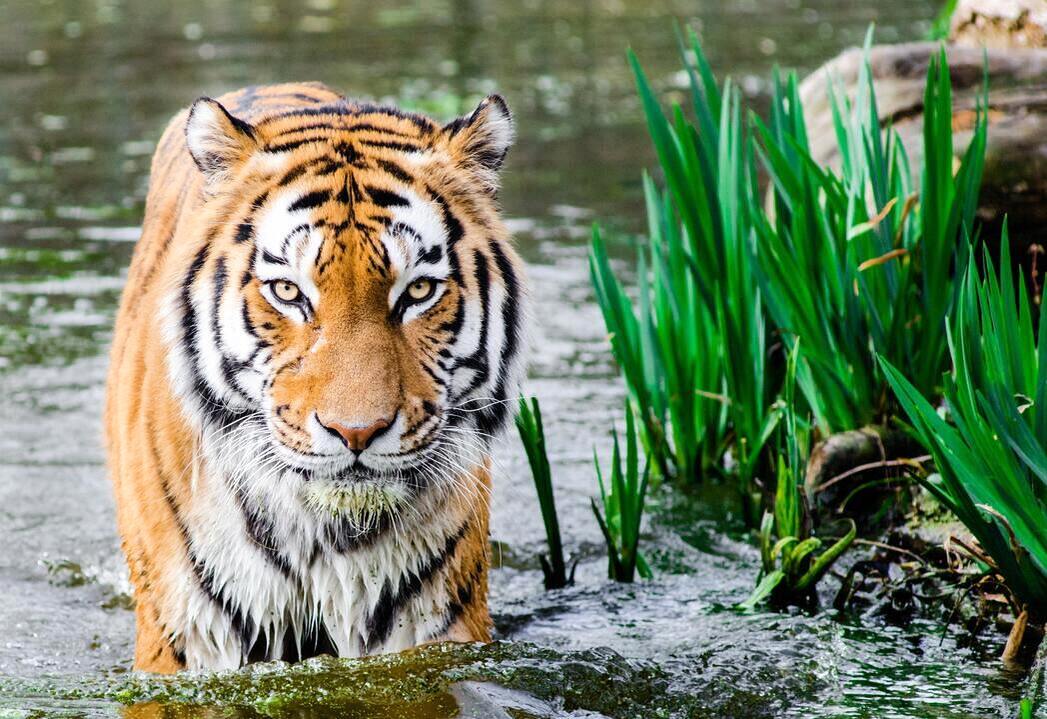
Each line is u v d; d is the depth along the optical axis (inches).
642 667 292.7
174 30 1144.8
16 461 415.8
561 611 334.6
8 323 521.3
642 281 413.4
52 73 968.9
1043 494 299.3
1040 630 306.0
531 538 380.5
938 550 341.4
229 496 275.7
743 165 395.2
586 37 1126.4
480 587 300.7
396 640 288.4
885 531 365.1
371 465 261.6
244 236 271.3
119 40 1095.6
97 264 589.6
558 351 503.2
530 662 287.3
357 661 284.4
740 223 388.8
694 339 403.5
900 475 371.6
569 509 395.9
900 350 374.3
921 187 370.0
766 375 401.4
